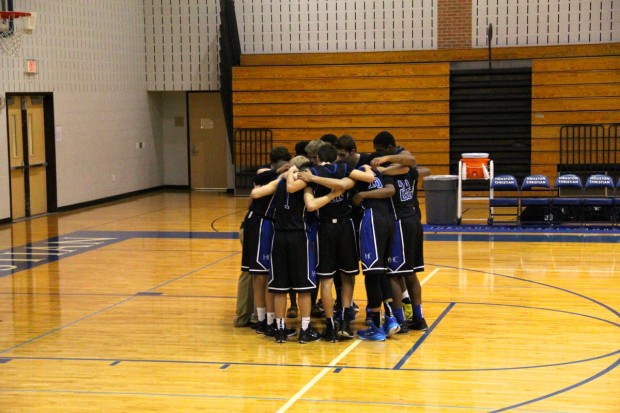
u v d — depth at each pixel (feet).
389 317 23.50
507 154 58.65
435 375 20.16
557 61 56.75
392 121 59.26
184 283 31.86
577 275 32.40
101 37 58.70
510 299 28.40
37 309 27.84
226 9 60.64
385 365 21.06
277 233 23.04
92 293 30.30
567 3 58.18
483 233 43.93
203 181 67.97
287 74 60.23
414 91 58.75
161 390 19.27
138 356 22.16
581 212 45.57
